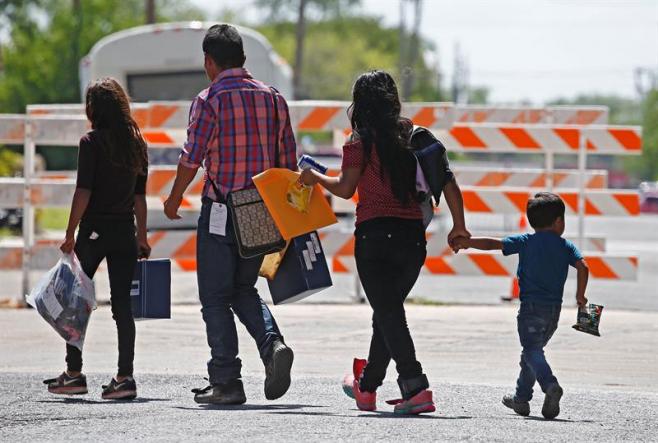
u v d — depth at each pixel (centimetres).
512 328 3231
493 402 2153
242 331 3147
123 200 2127
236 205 1994
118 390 2111
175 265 3806
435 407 2034
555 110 4097
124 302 2131
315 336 3066
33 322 3284
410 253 1916
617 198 3809
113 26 13588
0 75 12800
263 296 4003
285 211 1977
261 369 2564
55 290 2103
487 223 8000
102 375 2416
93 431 1727
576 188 3881
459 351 2855
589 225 10338
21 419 1850
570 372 2605
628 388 2397
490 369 2612
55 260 3716
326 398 2180
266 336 2019
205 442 1609
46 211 10912
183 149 2012
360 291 3831
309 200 1998
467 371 2581
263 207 1998
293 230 1973
